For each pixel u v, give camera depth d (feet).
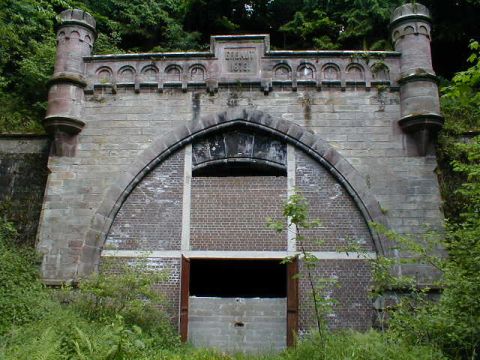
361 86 48.06
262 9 77.77
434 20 67.00
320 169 46.68
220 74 48.91
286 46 76.23
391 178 45.55
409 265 42.68
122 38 76.89
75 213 45.60
